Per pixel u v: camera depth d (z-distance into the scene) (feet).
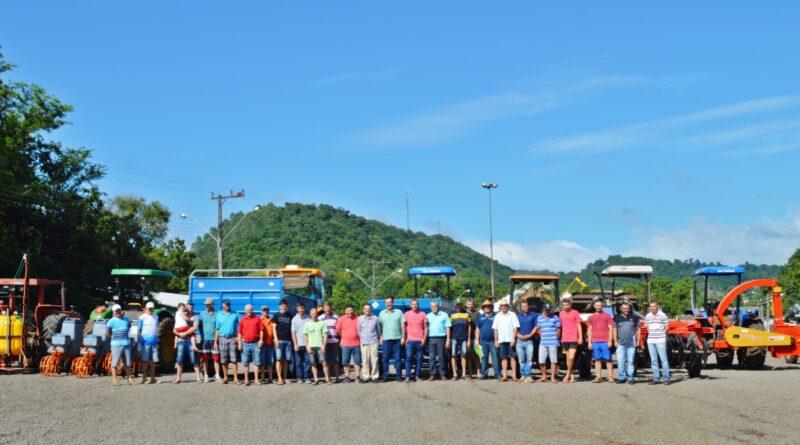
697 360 66.18
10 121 139.54
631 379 61.05
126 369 62.44
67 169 161.68
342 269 418.51
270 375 64.34
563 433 36.96
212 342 63.93
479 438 35.68
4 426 39.22
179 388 59.00
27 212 144.25
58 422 40.75
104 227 170.71
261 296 71.56
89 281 158.20
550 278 79.10
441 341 65.05
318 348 63.00
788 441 34.81
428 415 43.14
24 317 73.67
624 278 80.33
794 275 287.89
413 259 558.97
